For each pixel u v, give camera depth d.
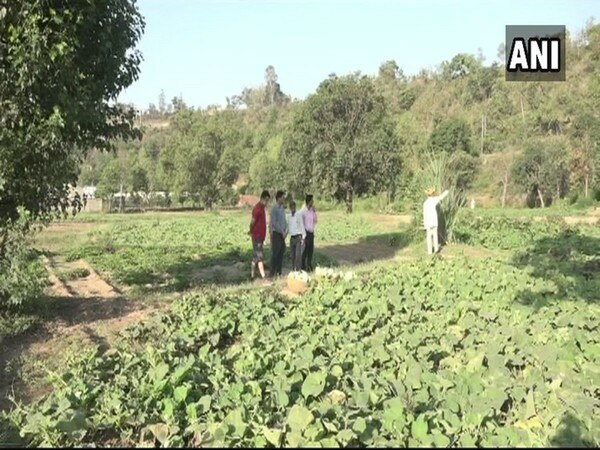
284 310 9.76
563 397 5.59
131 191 63.34
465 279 11.55
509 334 7.51
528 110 70.12
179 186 55.88
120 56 10.37
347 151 45.06
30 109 8.88
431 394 5.55
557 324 8.27
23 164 9.09
